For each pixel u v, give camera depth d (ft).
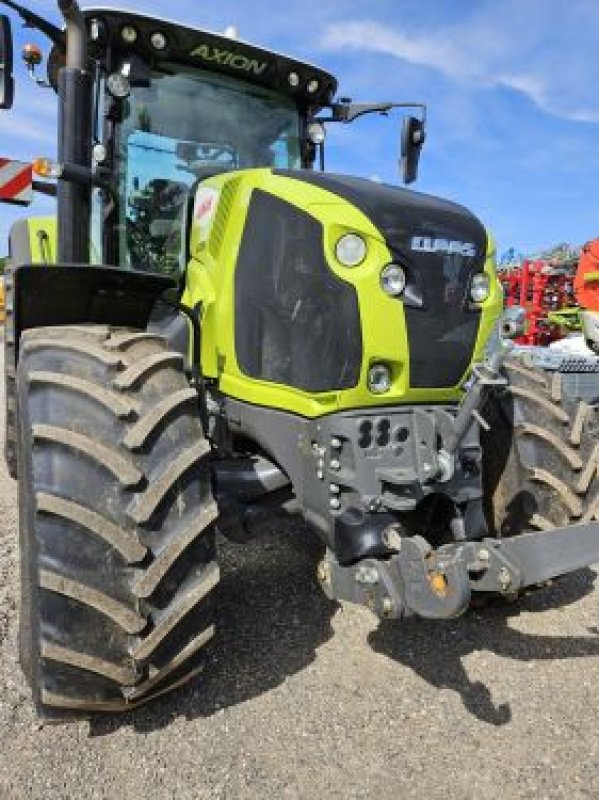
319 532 8.74
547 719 8.23
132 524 7.26
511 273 37.17
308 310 8.58
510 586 7.63
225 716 8.07
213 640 9.50
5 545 12.23
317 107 13.34
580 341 26.30
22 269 8.59
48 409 7.54
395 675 9.00
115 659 7.22
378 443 8.41
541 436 10.03
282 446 9.06
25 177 15.30
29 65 11.94
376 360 8.36
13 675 8.53
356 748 7.66
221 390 9.82
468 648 9.68
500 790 7.13
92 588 7.07
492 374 7.72
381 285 8.30
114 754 7.41
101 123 11.57
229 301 9.57
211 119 12.24
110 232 11.62
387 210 8.48
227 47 11.66
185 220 11.06
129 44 11.36
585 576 12.02
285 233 8.87
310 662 9.18
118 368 7.86
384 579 7.79
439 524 9.30
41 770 7.13
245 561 12.03
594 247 28.02
